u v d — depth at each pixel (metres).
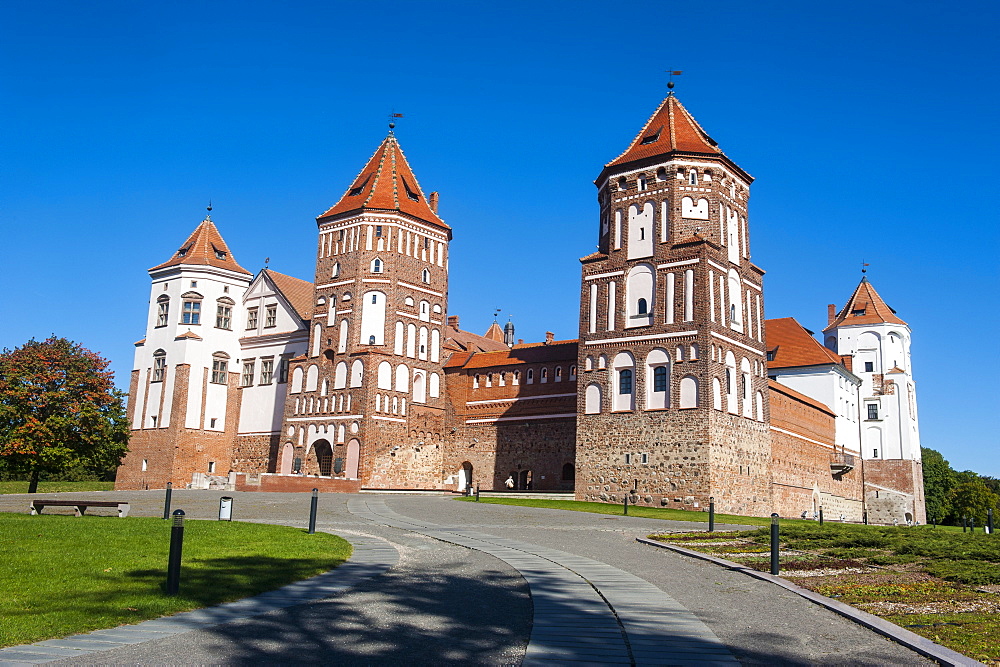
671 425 50.97
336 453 63.62
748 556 22.44
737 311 55.00
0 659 11.01
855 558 22.14
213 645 11.96
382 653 11.74
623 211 55.81
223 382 73.19
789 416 62.38
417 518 33.09
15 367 61.47
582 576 18.42
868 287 92.62
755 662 11.50
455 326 86.81
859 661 11.65
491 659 11.54
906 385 87.06
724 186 55.25
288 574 17.61
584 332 55.69
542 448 62.19
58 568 17.30
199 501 40.66
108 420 65.00
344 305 66.12
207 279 73.69
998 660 11.48
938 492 111.19
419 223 68.56
